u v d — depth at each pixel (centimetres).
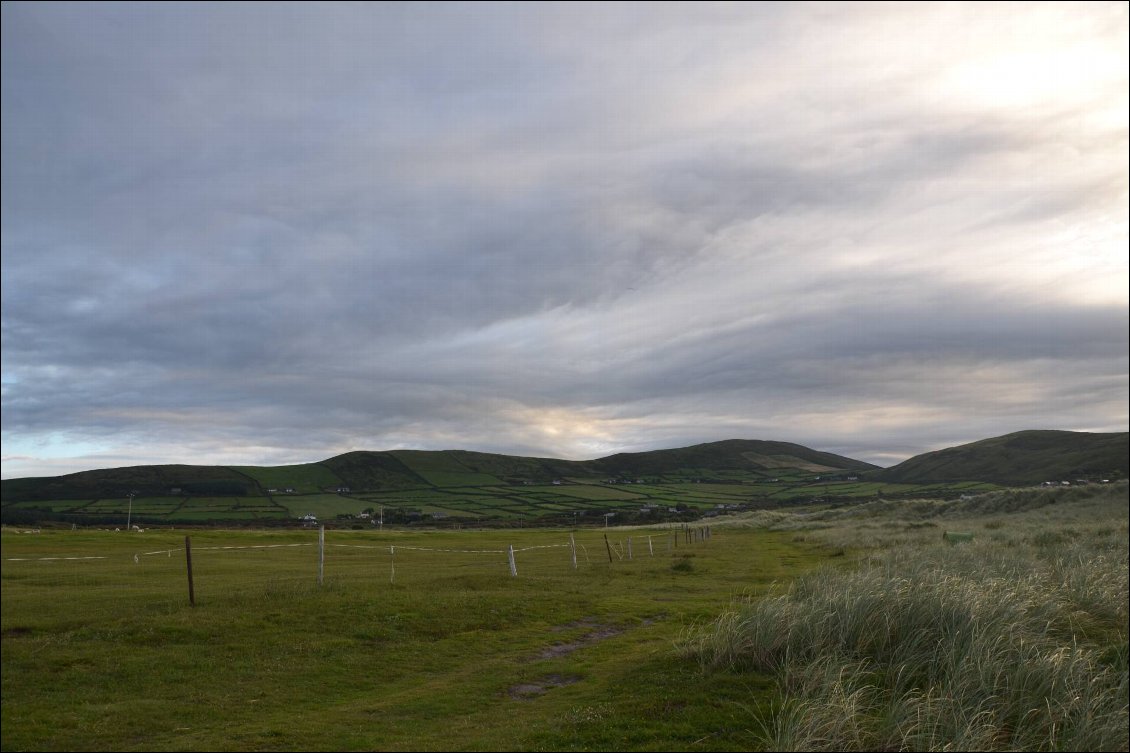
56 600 2077
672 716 986
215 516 15400
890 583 1391
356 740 988
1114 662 1191
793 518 9488
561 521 15012
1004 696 993
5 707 1183
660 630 1780
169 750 966
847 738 872
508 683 1302
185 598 2003
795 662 1133
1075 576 1769
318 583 2205
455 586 2331
